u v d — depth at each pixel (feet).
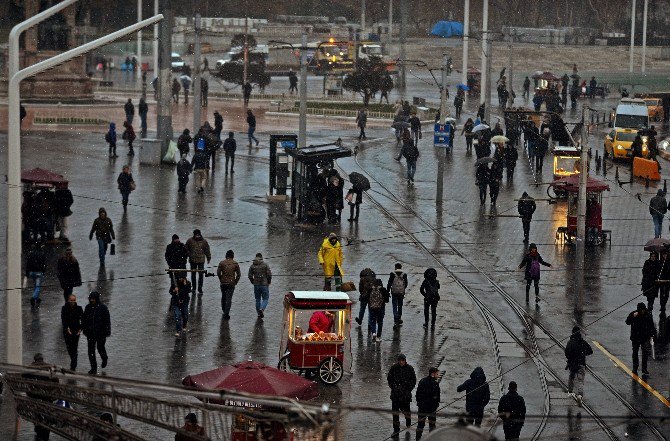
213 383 143.13
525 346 208.85
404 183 383.24
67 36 577.84
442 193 354.33
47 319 214.90
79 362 189.78
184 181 344.08
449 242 295.48
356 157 437.99
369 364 195.21
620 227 318.86
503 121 567.18
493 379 188.65
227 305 218.18
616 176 388.78
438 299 215.92
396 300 218.38
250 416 85.87
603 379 191.62
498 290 249.55
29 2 567.18
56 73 573.33
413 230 308.81
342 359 183.42
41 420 94.89
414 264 270.26
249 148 445.78
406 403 162.50
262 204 335.06
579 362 181.98
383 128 540.11
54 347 197.77
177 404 84.48
